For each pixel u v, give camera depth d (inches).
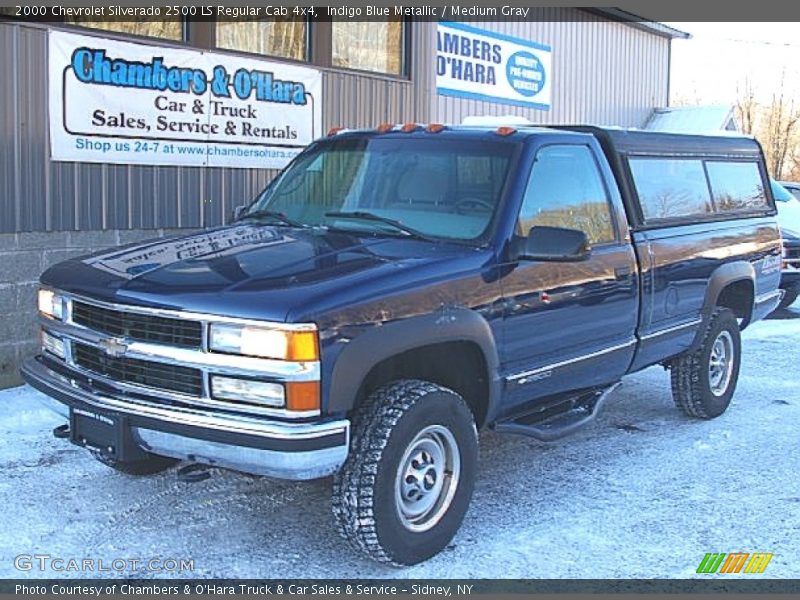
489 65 526.3
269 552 179.6
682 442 258.4
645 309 234.4
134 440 165.8
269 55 371.9
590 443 256.7
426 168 207.5
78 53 300.8
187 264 175.8
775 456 246.4
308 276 164.9
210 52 343.9
